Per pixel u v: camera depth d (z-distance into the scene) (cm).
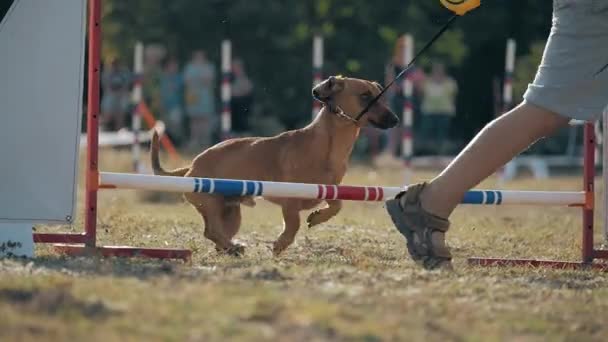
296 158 1243
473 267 1109
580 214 1975
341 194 1159
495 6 3712
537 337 757
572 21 983
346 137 1259
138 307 739
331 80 1250
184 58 3769
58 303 742
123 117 3597
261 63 3759
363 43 3759
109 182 1102
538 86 995
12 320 699
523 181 2661
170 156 2841
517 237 1512
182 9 3753
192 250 1195
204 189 1120
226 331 693
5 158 1065
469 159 1015
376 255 1226
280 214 1870
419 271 974
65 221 1079
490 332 752
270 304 755
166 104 3466
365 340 698
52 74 1068
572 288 967
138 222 1480
